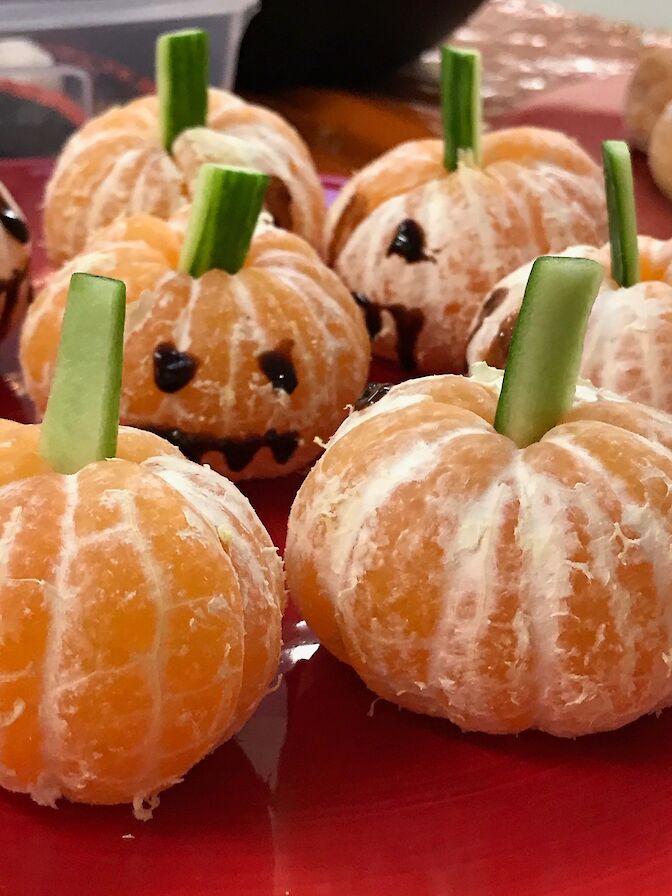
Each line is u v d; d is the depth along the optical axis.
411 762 0.14
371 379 0.25
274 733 0.15
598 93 0.37
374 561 0.14
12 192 0.30
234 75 0.35
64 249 0.26
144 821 0.13
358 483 0.15
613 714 0.14
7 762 0.12
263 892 0.12
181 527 0.13
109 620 0.12
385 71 0.38
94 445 0.13
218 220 0.20
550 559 0.14
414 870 0.13
